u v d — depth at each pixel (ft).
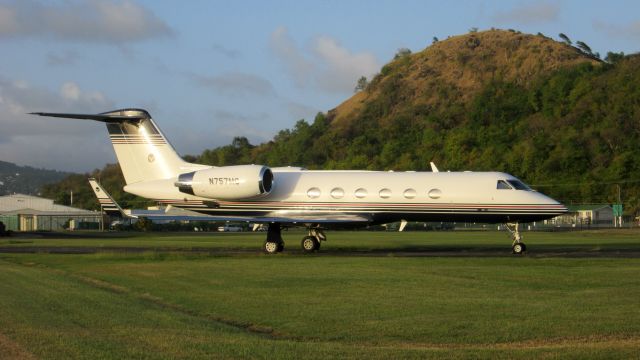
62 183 501.56
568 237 177.88
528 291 58.75
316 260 89.81
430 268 77.77
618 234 199.72
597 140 343.46
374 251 112.47
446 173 110.32
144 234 217.36
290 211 110.73
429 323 44.93
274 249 107.55
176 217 105.40
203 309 51.39
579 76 451.12
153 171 115.03
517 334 41.47
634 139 341.41
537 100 443.73
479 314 47.91
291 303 53.26
